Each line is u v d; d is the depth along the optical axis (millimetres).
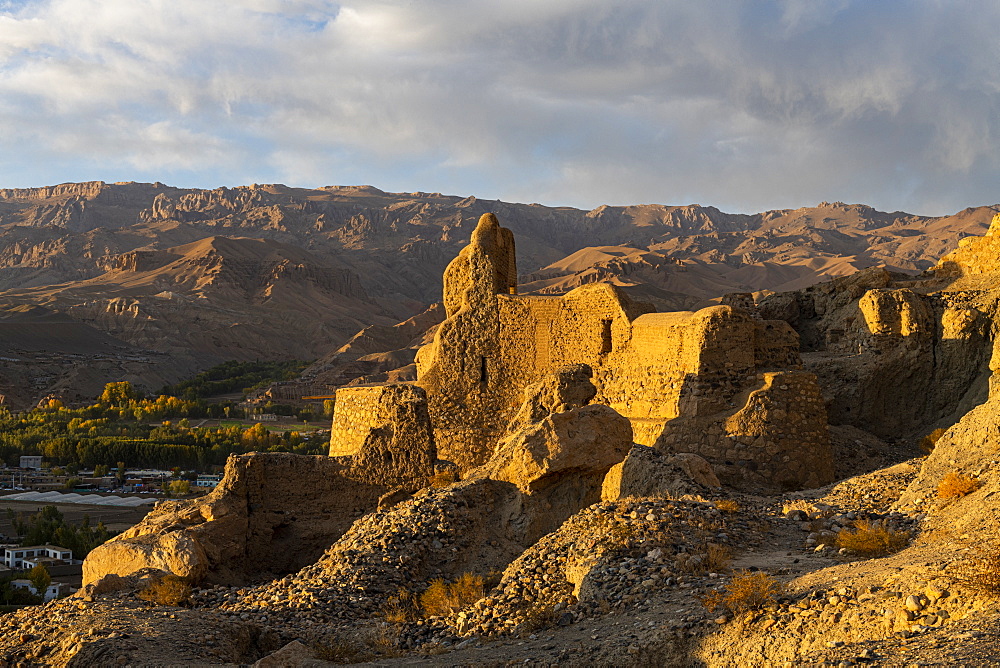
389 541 21047
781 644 12297
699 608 13914
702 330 28312
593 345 33844
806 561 15945
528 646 14672
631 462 22500
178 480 137375
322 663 15438
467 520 22094
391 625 17391
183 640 16469
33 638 16953
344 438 30938
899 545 16016
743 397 27641
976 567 12391
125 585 21391
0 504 123750
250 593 20203
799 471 26453
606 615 15039
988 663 9945
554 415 23500
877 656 10984
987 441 18672
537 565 17312
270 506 27906
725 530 17766
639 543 16844
